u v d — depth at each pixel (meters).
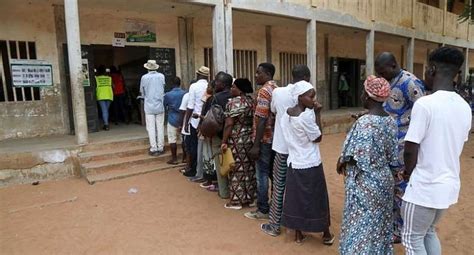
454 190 2.43
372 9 12.21
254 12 9.09
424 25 15.05
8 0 7.38
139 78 10.28
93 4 8.10
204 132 4.88
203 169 5.76
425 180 2.45
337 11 10.95
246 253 3.66
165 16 9.70
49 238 4.07
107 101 8.65
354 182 2.93
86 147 6.72
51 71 8.13
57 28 8.12
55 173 6.39
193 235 4.09
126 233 4.18
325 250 3.71
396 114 3.49
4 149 6.35
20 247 3.87
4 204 5.18
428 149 2.43
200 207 4.96
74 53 6.48
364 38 15.31
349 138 2.98
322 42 14.17
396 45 17.78
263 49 12.20
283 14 9.45
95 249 3.80
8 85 7.70
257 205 4.67
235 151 4.74
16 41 7.69
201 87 6.01
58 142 7.09
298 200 3.71
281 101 3.83
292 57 13.31
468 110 2.48
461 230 4.16
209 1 8.09
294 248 3.75
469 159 7.88
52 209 4.96
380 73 3.56
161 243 3.91
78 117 6.62
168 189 5.74
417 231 2.54
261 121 4.18
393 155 2.91
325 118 11.55
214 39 8.31
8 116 7.69
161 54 9.73
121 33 8.99
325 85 14.47
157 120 7.01
